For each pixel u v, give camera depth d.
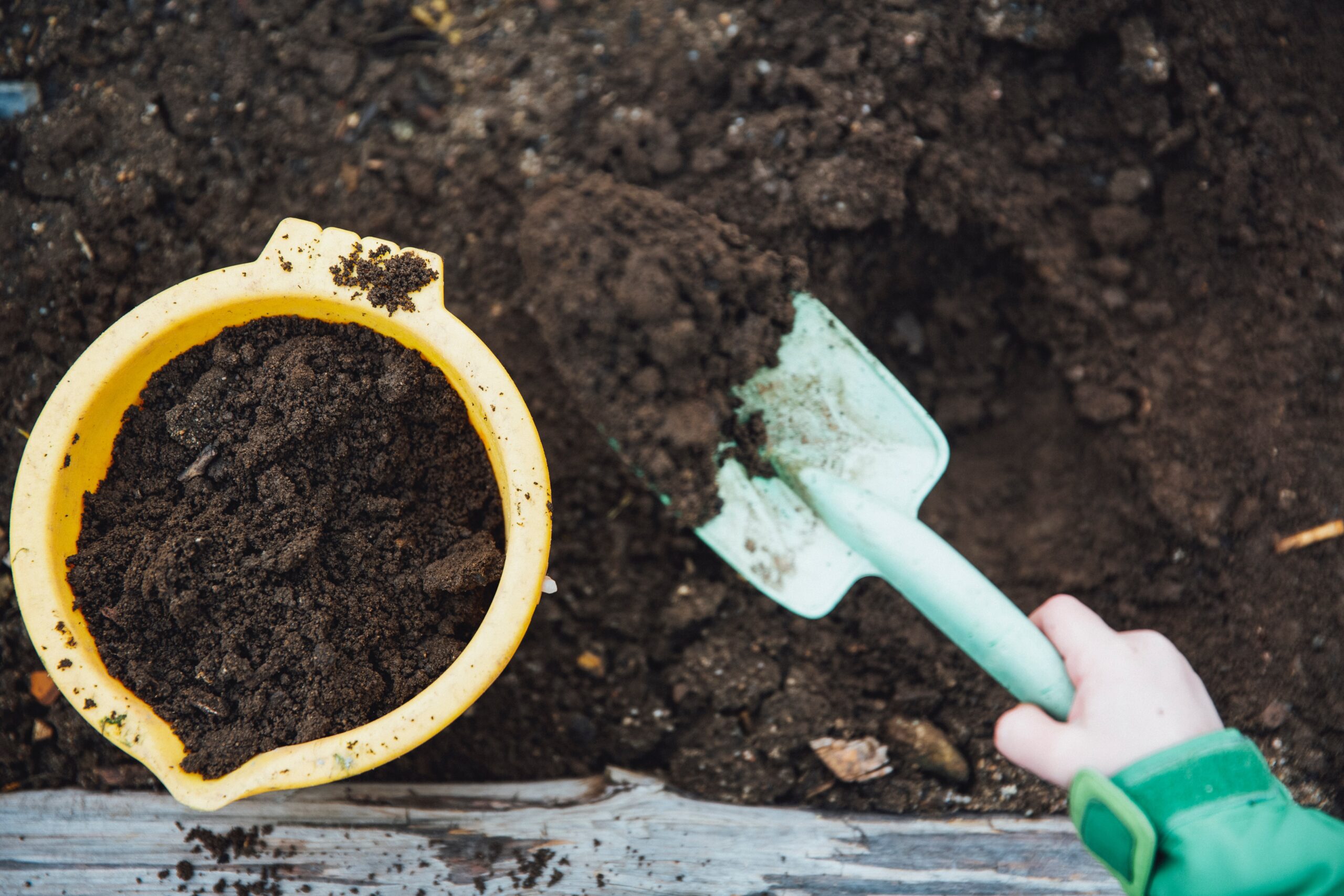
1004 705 0.57
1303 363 0.57
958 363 0.62
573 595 0.58
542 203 0.57
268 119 0.58
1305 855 0.45
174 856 0.53
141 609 0.47
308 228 0.48
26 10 0.57
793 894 0.54
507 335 0.58
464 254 0.59
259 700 0.47
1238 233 0.58
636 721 0.58
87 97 0.57
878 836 0.55
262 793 0.54
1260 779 0.46
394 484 0.49
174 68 0.58
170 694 0.47
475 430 0.49
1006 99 0.59
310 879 0.53
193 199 0.58
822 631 0.58
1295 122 0.58
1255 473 0.57
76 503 0.48
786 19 0.59
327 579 0.48
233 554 0.47
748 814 0.56
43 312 0.56
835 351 0.57
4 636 0.56
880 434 0.56
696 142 0.59
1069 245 0.59
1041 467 0.61
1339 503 0.57
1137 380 0.58
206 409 0.48
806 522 0.56
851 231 0.59
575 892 0.54
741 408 0.57
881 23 0.58
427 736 0.46
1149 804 0.46
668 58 0.59
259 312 0.49
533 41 0.59
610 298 0.56
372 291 0.48
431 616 0.48
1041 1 0.58
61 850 0.53
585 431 0.58
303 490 0.48
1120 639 0.49
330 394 0.48
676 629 0.58
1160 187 0.59
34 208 0.57
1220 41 0.57
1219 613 0.57
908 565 0.52
